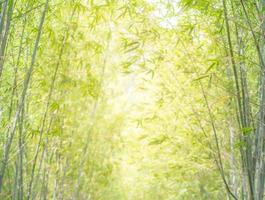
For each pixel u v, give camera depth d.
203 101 6.00
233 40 5.40
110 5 5.98
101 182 9.39
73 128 7.68
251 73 5.38
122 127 8.90
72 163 8.40
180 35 5.77
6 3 4.47
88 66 6.80
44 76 6.05
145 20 5.82
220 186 8.14
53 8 5.83
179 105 6.40
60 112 6.97
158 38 5.76
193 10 5.63
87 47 6.82
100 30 7.24
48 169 7.21
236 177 6.36
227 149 6.25
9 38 5.37
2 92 5.84
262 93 4.57
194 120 6.40
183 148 6.98
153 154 7.88
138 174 10.30
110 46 7.96
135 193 10.95
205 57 5.77
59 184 8.03
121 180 10.70
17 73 5.72
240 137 5.09
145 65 6.37
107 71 8.12
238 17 4.88
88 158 8.76
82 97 7.42
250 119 4.88
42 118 6.64
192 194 9.10
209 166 6.78
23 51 5.80
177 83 6.30
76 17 6.55
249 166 4.74
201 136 6.47
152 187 10.24
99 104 8.44
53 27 6.12
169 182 9.45
